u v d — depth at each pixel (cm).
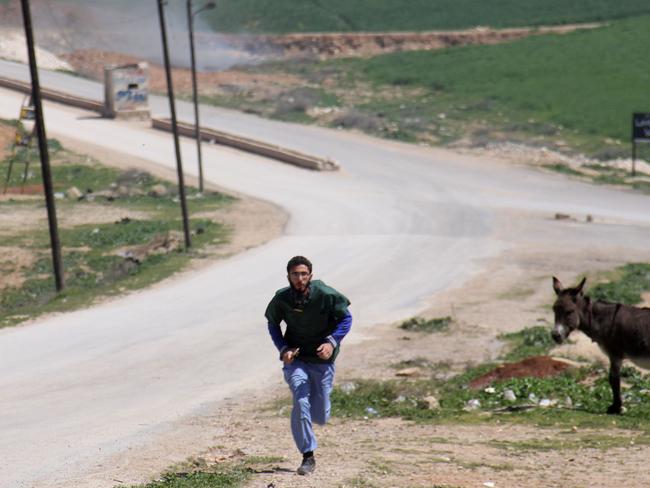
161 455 4484
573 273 14350
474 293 12862
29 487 3794
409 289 13262
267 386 7350
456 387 6825
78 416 6203
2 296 13950
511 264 15175
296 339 3566
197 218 19875
